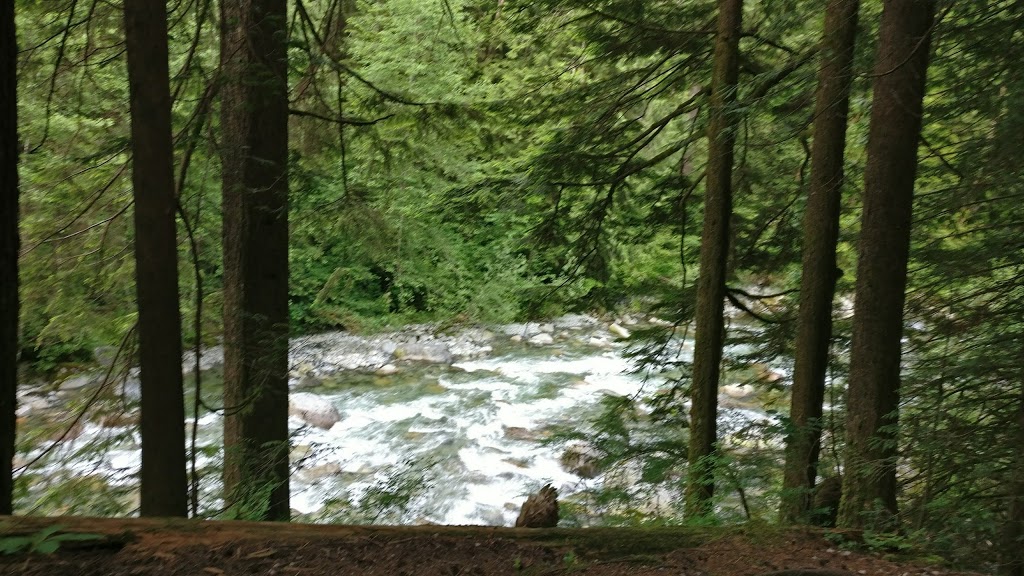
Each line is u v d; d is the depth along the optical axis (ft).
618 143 28.53
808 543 11.05
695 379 23.26
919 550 11.28
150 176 12.78
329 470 31.96
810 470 20.40
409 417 40.37
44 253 23.66
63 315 25.46
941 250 22.08
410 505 28.99
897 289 14.80
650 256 45.85
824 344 21.07
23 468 19.81
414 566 9.09
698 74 27.58
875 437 14.76
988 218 22.65
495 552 9.76
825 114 20.39
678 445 25.63
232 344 20.16
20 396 37.58
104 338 29.30
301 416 38.22
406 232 53.16
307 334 56.24
